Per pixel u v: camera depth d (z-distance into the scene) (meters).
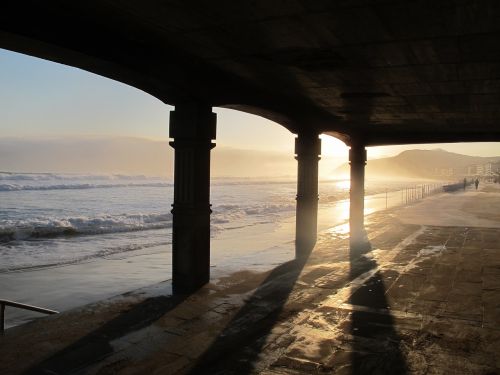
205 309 6.68
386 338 5.50
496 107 11.08
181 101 7.62
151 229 22.05
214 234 19.62
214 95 7.87
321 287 8.00
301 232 13.18
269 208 32.53
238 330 5.78
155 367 4.68
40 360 4.81
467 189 56.31
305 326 5.94
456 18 4.94
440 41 5.81
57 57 5.59
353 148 17.77
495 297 7.33
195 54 6.68
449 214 22.44
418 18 4.98
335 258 10.83
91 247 16.62
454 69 7.30
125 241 18.11
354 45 6.07
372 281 8.44
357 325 5.98
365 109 11.72
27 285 10.77
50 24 4.99
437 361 4.82
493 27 5.21
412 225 17.56
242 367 4.69
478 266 9.78
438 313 6.49
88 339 5.43
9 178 71.19
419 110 11.76
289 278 8.69
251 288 7.91
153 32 5.71
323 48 6.25
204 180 7.88
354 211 17.69
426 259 10.61
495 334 5.63
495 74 7.58
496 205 28.95
